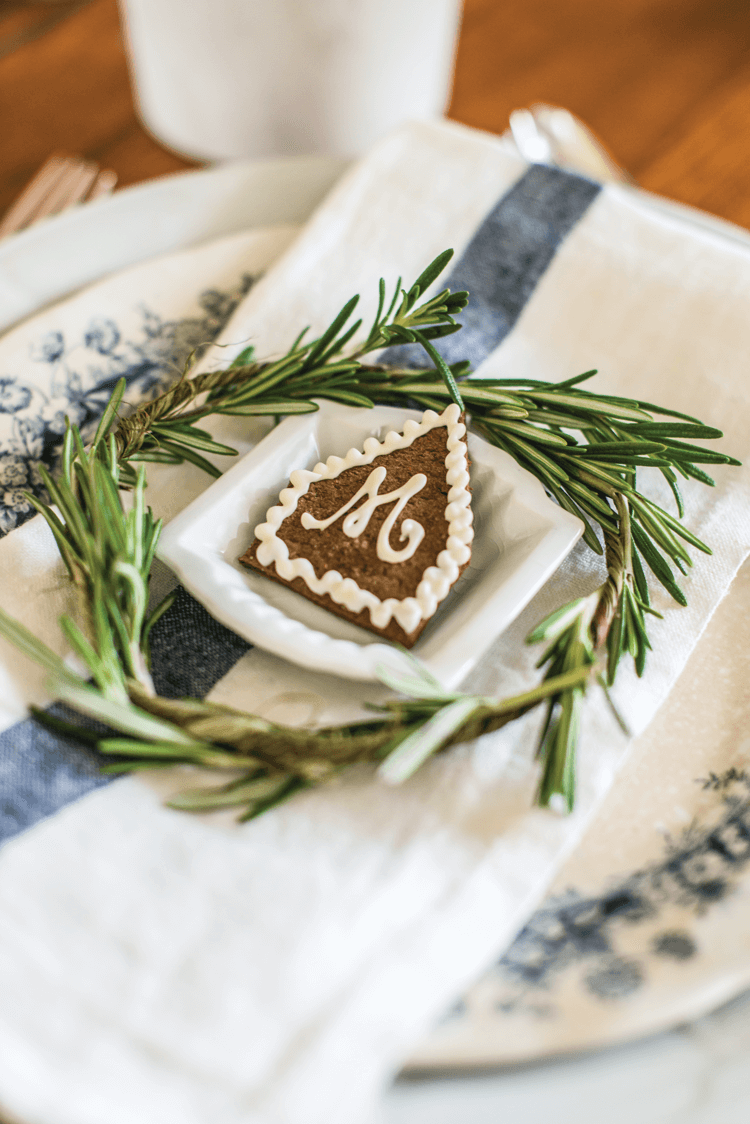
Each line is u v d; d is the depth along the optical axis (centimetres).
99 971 22
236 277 33
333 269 32
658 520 26
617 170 38
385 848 23
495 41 44
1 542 27
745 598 28
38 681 25
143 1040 21
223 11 34
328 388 29
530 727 25
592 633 25
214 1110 20
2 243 33
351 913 22
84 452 27
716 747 26
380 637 26
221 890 22
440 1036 22
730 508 28
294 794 24
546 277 31
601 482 27
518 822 23
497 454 28
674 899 23
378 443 28
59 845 23
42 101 42
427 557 27
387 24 35
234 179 34
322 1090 20
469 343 31
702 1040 22
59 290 33
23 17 44
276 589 27
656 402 30
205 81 37
